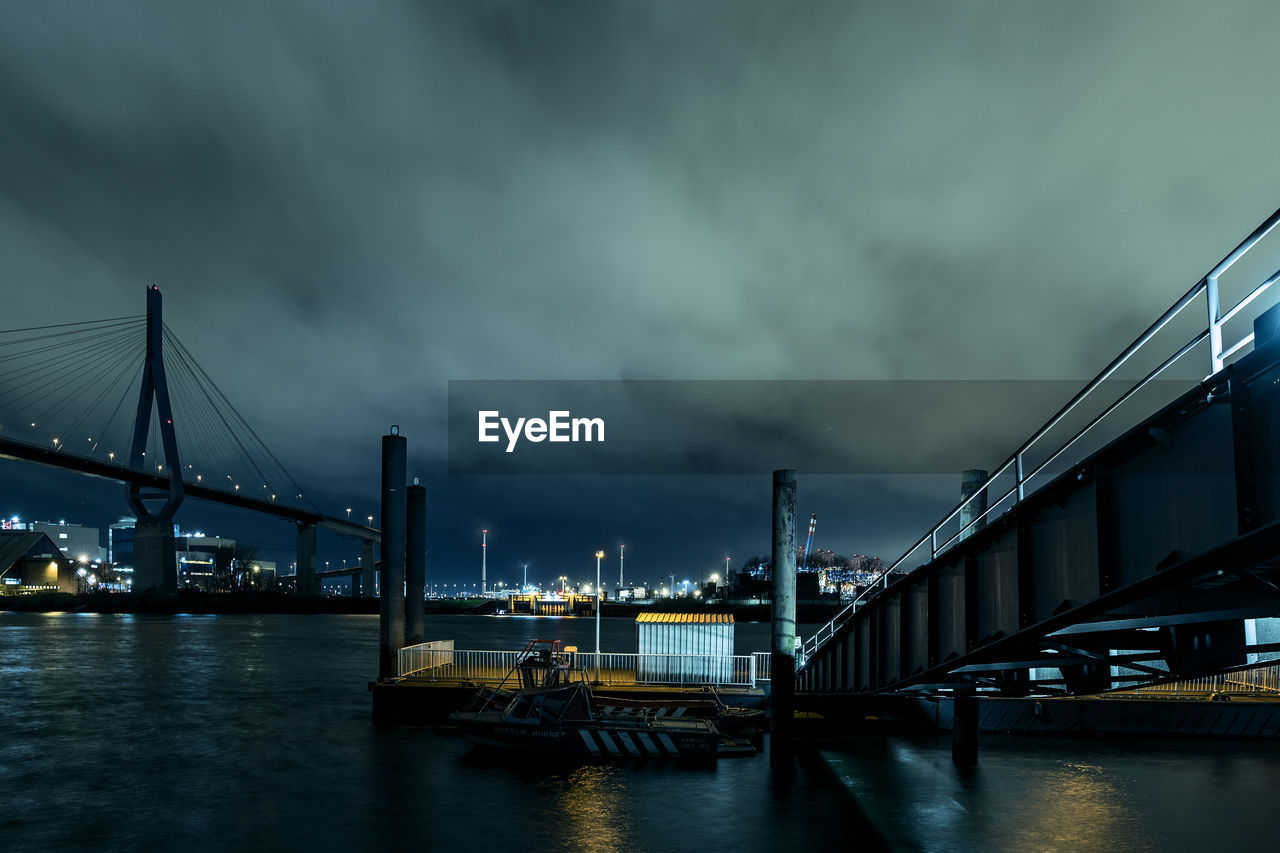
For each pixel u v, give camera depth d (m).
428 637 119.00
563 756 32.53
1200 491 10.77
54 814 26.20
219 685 57.59
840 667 28.84
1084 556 13.42
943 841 23.62
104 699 50.59
